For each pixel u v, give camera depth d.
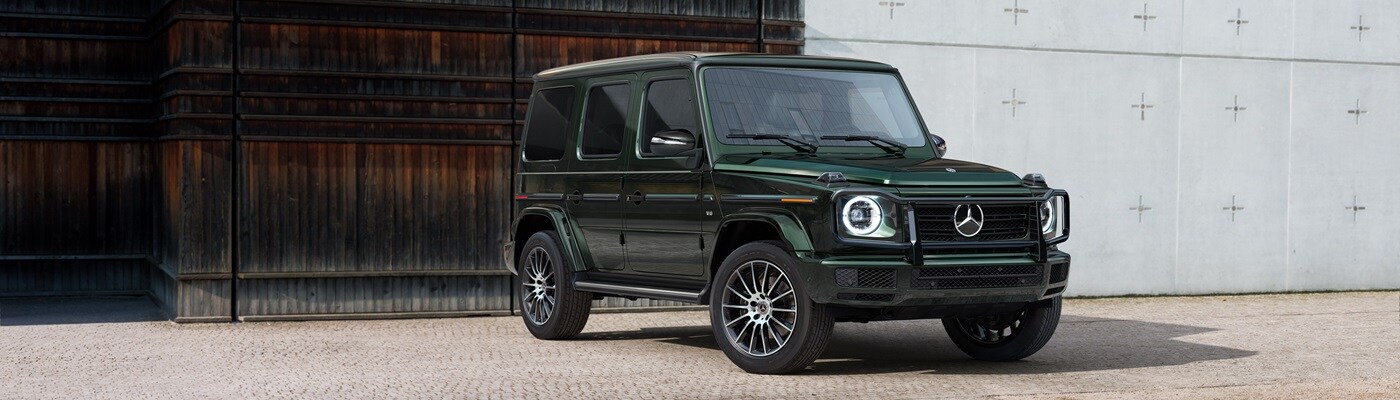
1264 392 6.95
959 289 7.12
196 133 9.95
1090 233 12.54
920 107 11.98
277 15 10.04
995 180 7.37
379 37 10.30
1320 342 9.26
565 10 10.74
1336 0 13.27
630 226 8.32
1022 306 7.53
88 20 11.87
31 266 12.00
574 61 10.79
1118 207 12.61
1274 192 13.12
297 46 10.10
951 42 12.05
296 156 10.20
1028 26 12.30
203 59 9.89
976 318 8.30
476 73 10.54
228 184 10.04
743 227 7.66
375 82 10.30
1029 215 7.39
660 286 8.19
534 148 9.34
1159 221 12.75
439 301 10.62
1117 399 6.69
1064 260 7.62
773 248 7.29
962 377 7.43
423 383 7.12
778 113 7.97
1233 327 10.20
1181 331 9.92
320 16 10.13
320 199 10.26
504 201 10.72
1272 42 13.05
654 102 8.25
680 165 7.91
